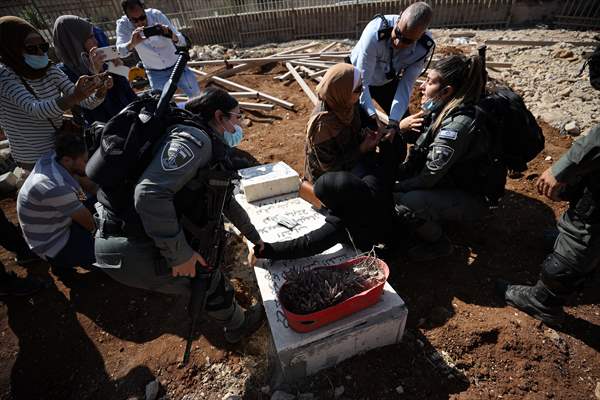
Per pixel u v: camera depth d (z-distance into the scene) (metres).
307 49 8.70
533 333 2.24
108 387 2.28
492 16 9.12
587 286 2.54
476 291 2.60
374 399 2.02
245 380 2.22
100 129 1.62
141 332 2.60
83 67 3.22
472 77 2.24
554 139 4.17
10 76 2.59
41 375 2.40
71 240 2.64
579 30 8.19
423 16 2.70
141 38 3.46
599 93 4.82
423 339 2.29
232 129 1.75
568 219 1.96
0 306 2.89
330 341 1.97
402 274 2.78
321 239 2.24
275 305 2.15
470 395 2.00
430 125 2.52
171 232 1.50
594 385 2.01
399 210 2.62
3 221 3.02
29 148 2.86
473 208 2.57
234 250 3.15
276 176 3.21
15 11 10.09
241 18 9.95
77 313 2.78
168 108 1.59
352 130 2.51
